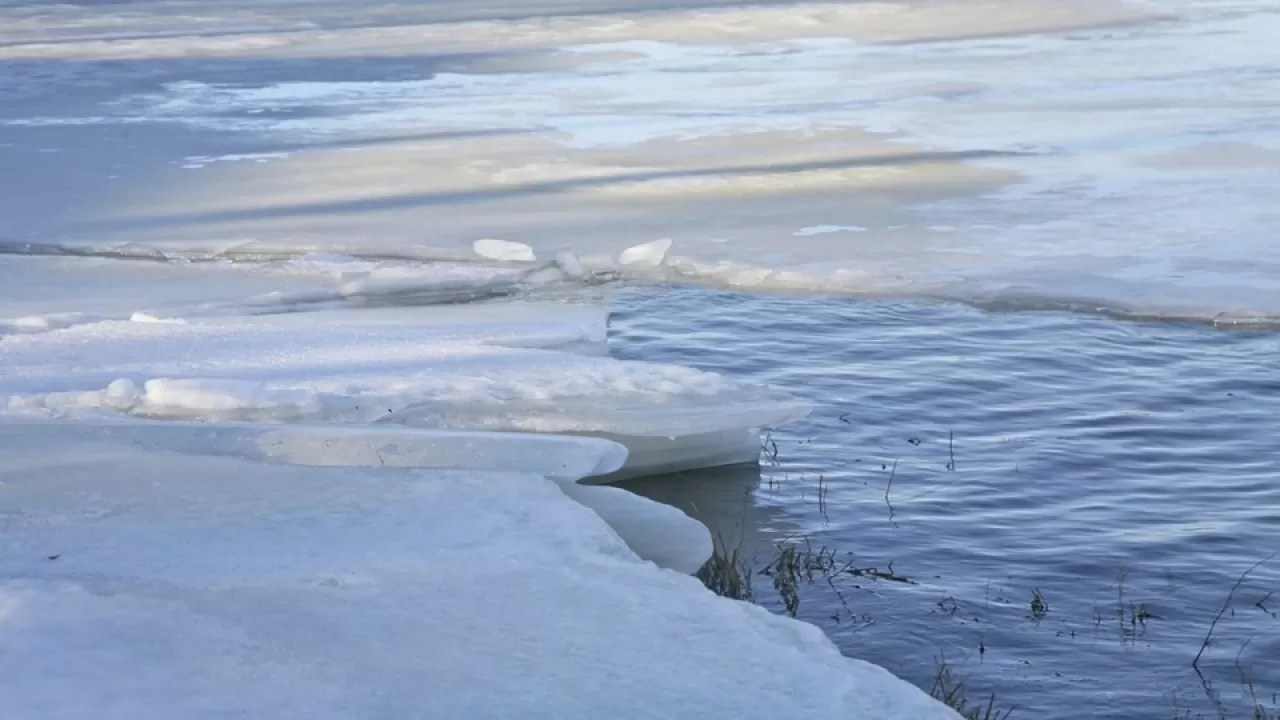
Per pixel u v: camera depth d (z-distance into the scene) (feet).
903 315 42.98
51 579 19.31
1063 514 28.81
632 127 75.72
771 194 58.65
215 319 40.40
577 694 16.47
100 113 85.61
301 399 29.84
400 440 26.50
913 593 25.27
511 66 104.99
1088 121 74.08
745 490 30.01
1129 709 21.52
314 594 18.98
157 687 15.97
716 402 30.78
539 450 26.32
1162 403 35.37
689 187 59.98
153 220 56.08
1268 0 139.64
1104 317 42.57
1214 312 42.22
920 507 29.09
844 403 35.53
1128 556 26.84
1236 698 21.86
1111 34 114.52
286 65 108.58
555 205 57.52
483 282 46.01
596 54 110.93
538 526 21.89
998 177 60.80
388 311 42.01
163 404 30.01
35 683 15.89
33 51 121.39
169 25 141.49
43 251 51.83
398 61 109.50
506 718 15.80
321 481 24.03
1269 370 37.83
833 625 24.12
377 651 17.28
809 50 110.11
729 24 127.85
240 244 51.67
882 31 121.19
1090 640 23.66
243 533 21.54
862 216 54.65
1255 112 75.10
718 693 16.70
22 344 36.24
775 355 39.52
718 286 46.44
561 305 42.86
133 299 44.83
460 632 17.97
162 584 19.20
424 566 20.11
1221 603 25.03
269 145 72.84
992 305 43.73
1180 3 137.69
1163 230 51.65
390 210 57.16
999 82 89.56
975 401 35.63
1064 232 51.75
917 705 16.71
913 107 80.12
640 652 17.66
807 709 16.46
